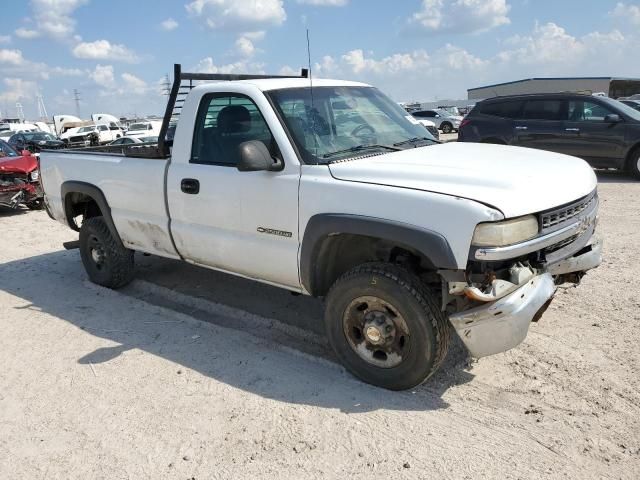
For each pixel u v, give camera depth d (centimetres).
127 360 405
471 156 373
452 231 298
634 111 1112
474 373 363
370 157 373
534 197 309
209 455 295
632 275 525
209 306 509
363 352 355
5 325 484
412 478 270
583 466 273
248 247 401
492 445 291
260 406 337
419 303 320
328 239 355
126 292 563
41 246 783
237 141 404
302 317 477
